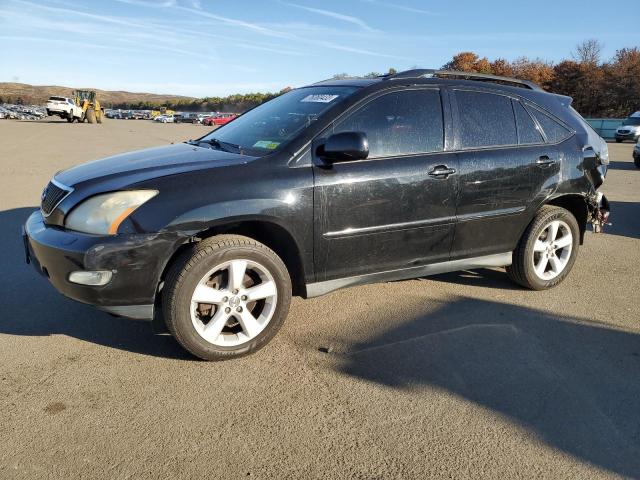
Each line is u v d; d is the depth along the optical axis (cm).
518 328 381
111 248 289
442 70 410
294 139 341
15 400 277
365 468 235
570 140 453
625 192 1042
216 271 314
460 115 399
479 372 318
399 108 375
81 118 4475
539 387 304
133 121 6412
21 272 470
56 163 1306
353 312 403
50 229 311
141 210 296
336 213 342
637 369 328
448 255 400
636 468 240
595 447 253
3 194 855
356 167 348
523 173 417
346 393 293
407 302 424
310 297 355
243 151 359
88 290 294
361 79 409
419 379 309
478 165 394
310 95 405
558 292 458
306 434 257
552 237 451
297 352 338
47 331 356
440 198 380
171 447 244
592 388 305
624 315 412
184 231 300
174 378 303
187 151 373
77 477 223
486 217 406
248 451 243
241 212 311
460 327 379
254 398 286
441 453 246
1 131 2767
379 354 338
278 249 348
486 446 252
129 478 224
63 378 299
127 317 306
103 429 256
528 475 233
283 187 324
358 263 363
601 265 543
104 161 366
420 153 376
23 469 227
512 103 429
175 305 303
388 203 359
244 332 327
